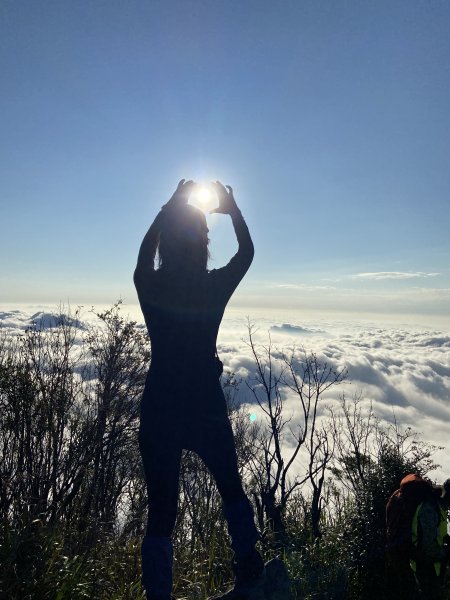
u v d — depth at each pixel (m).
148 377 2.16
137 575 4.04
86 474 8.01
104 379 8.66
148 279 2.18
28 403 7.22
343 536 4.61
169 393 2.09
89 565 3.83
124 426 9.13
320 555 4.46
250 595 2.24
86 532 4.77
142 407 2.14
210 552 4.78
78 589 3.42
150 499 2.09
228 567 4.53
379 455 4.99
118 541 4.63
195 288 2.17
